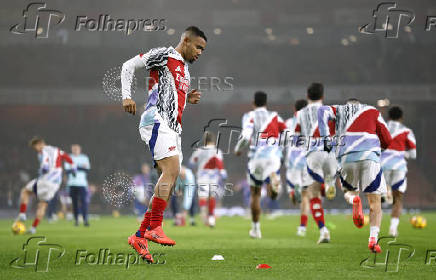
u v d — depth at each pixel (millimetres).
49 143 147500
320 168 31516
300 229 37688
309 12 163875
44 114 148750
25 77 148750
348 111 24672
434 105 143375
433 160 140125
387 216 75938
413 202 135500
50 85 148375
